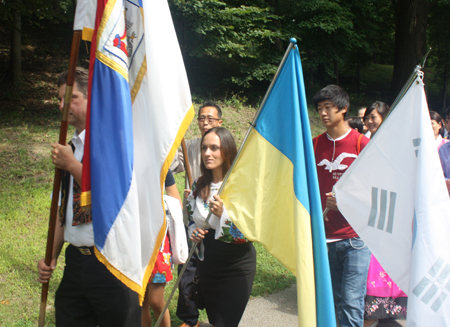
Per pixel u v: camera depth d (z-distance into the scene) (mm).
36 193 6141
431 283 2236
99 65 2045
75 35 1979
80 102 2275
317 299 2217
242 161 2621
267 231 2520
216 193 2932
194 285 3057
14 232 4902
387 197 2561
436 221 2309
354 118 5012
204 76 15445
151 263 2275
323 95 3291
